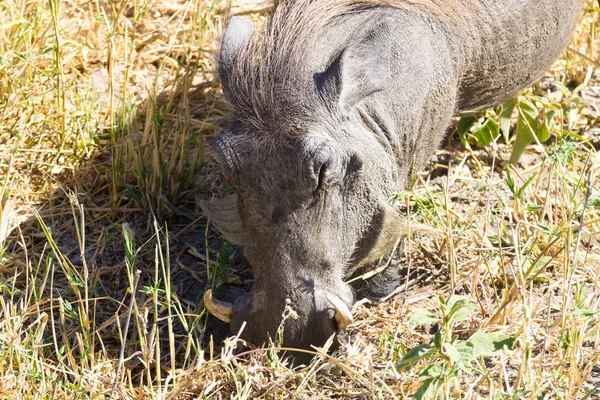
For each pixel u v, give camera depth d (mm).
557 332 5801
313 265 5414
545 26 7211
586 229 6949
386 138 5879
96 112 8602
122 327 6488
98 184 8070
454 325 6211
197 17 9391
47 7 9617
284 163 5242
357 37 5750
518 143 8000
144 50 9680
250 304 5625
